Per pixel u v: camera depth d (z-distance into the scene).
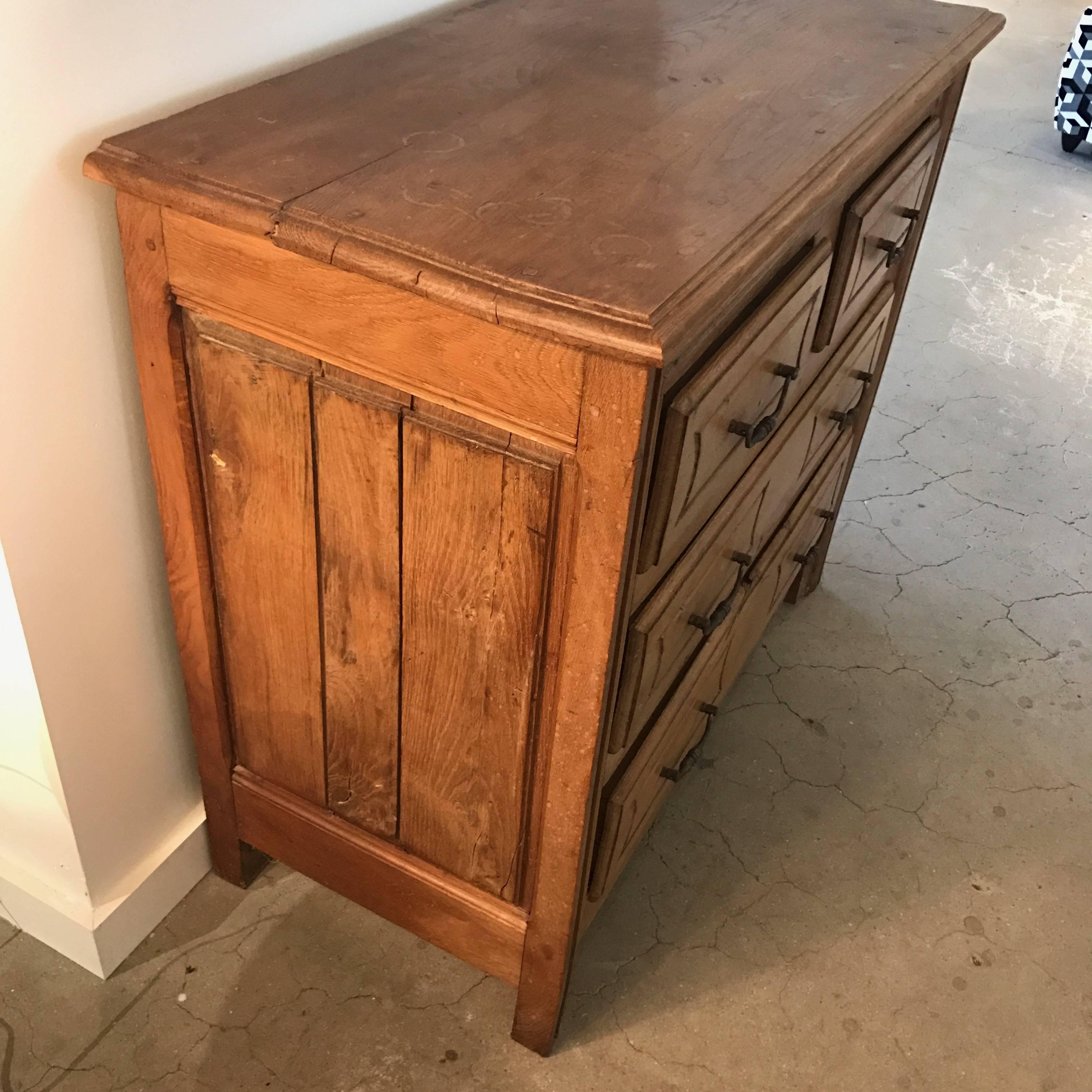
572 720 0.97
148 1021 1.25
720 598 1.23
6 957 1.31
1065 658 1.84
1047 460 2.29
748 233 0.85
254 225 0.82
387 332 0.84
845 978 1.37
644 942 1.38
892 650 1.83
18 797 1.19
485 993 1.32
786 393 1.12
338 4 1.12
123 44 0.89
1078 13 4.71
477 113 1.00
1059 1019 1.34
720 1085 1.25
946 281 2.85
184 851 1.35
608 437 0.79
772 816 1.55
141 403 1.05
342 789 1.20
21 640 1.02
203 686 1.20
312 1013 1.28
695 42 1.23
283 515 1.02
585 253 0.79
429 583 0.97
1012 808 1.60
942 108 1.44
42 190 0.88
